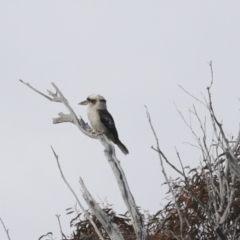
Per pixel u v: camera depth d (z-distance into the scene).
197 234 13.61
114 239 10.90
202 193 13.66
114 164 12.46
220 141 10.84
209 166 11.12
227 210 10.40
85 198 11.08
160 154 11.02
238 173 10.08
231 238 11.28
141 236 11.13
